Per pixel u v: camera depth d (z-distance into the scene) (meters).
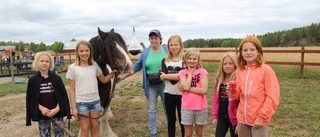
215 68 12.93
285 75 10.48
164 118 5.42
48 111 3.09
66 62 23.05
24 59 23.28
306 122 4.79
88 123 3.35
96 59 3.73
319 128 4.45
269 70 2.45
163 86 3.99
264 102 2.44
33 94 3.09
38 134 4.74
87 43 3.25
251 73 2.55
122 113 5.85
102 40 3.68
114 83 3.73
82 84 3.23
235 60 2.95
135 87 9.17
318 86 8.18
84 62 3.31
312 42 54.72
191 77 3.22
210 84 8.90
